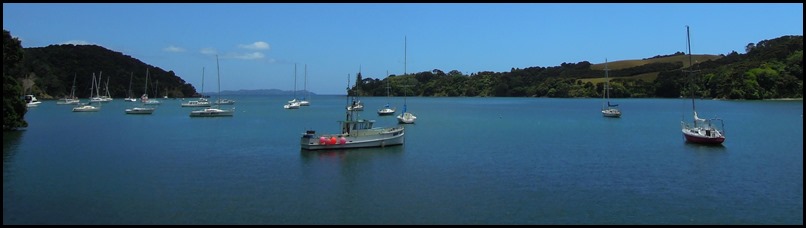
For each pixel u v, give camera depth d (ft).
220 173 148.15
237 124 356.59
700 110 533.96
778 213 105.40
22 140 234.38
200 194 120.98
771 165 162.81
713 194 121.39
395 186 130.21
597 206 110.83
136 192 122.72
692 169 155.33
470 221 100.07
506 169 154.81
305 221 99.81
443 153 189.98
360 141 198.39
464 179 139.13
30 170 151.43
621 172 149.89
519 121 385.91
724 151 196.54
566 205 111.55
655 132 284.20
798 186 129.90
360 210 107.65
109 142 231.09
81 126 328.90
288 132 289.12
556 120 396.57
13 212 104.58
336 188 128.06
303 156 181.47
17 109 260.01
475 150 199.62
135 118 417.90
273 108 650.02
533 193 122.31
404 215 104.01
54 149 202.28
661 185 131.44
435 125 345.10
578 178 140.46
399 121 365.61
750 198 117.39
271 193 122.52
